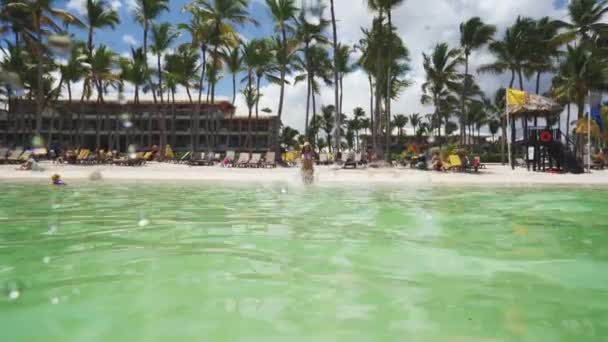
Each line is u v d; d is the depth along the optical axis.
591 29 33.78
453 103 52.06
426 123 82.62
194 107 53.50
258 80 43.94
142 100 54.41
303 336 1.81
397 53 30.23
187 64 39.72
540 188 10.66
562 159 20.00
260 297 2.31
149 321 1.96
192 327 1.90
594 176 15.91
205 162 26.16
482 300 2.29
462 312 2.12
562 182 12.64
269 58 37.22
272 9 28.98
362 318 2.03
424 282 2.61
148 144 51.41
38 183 11.27
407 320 2.01
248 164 23.56
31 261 3.05
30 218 5.14
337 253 3.38
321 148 88.88
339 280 2.64
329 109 81.44
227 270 2.84
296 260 3.13
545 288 2.51
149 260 3.10
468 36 36.41
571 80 31.84
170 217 5.30
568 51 32.12
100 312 2.07
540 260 3.20
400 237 4.05
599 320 2.01
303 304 2.21
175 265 2.96
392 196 8.39
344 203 7.07
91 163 23.75
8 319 1.98
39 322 1.95
